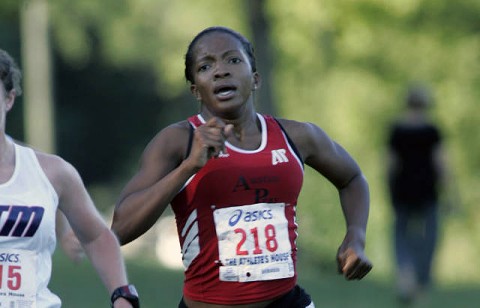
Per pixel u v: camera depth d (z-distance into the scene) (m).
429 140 36.97
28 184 14.87
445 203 44.09
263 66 55.22
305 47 74.56
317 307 35.03
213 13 76.69
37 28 112.69
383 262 63.75
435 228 37.34
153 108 132.00
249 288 16.67
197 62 16.92
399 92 77.31
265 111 55.38
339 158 17.94
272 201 16.81
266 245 16.67
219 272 16.66
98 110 132.25
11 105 15.16
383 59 77.25
